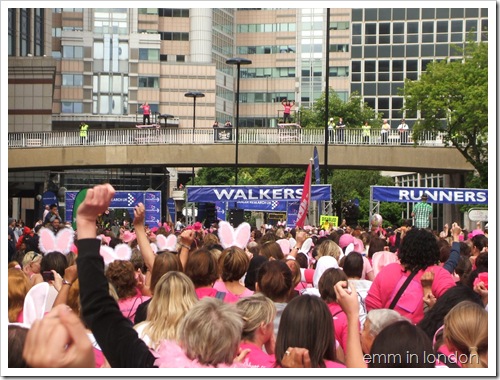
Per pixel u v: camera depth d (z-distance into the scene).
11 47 91.31
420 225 29.41
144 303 7.77
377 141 61.50
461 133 54.28
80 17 149.62
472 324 5.80
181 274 6.65
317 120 104.25
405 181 97.06
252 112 167.50
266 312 6.42
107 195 4.75
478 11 122.06
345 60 163.25
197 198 30.02
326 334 5.57
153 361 4.93
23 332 4.77
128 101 150.00
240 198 29.89
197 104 152.25
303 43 165.75
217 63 165.00
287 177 97.44
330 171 86.69
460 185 63.41
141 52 150.75
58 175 76.81
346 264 9.86
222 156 63.84
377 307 8.71
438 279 8.60
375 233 19.89
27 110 80.50
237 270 9.19
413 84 55.44
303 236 15.62
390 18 126.88
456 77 54.16
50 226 22.92
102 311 4.82
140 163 64.25
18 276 7.66
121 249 9.58
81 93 148.38
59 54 148.25
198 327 5.16
